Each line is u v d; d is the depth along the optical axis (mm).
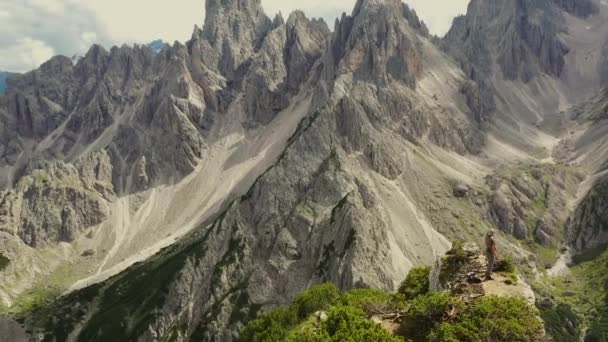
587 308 182375
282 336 65188
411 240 192625
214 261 188375
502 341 35406
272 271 177125
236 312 164500
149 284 189625
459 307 39844
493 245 43750
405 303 47875
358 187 198000
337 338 41219
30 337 185500
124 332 173750
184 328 170375
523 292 41531
